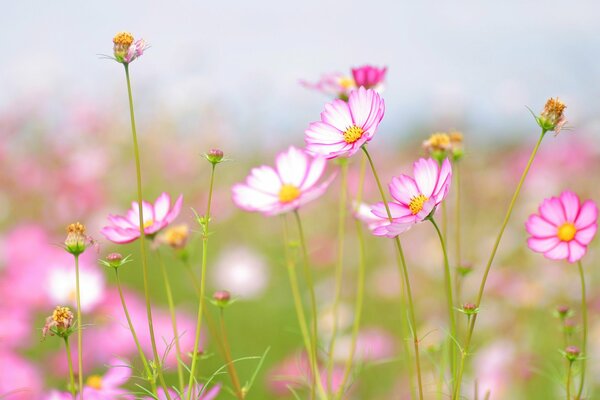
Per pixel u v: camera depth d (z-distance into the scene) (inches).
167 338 72.4
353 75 58.0
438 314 96.1
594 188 128.1
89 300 69.6
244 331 99.7
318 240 127.1
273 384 75.0
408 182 48.9
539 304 92.2
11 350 72.7
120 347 71.7
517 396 74.9
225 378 81.7
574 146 134.4
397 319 100.0
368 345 79.9
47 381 72.0
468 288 95.0
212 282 111.7
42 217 123.0
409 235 126.1
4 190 125.2
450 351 56.3
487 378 76.5
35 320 80.0
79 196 124.0
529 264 100.3
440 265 106.0
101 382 56.9
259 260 115.4
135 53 48.4
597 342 76.1
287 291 115.9
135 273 111.3
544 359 79.6
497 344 81.1
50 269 75.9
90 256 83.6
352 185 137.7
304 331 54.0
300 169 55.9
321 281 118.0
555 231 51.1
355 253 123.3
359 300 55.3
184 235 53.3
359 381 74.7
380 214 49.0
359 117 49.7
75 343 72.2
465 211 124.5
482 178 134.6
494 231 115.8
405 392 74.2
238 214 137.9
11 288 74.9
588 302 93.4
